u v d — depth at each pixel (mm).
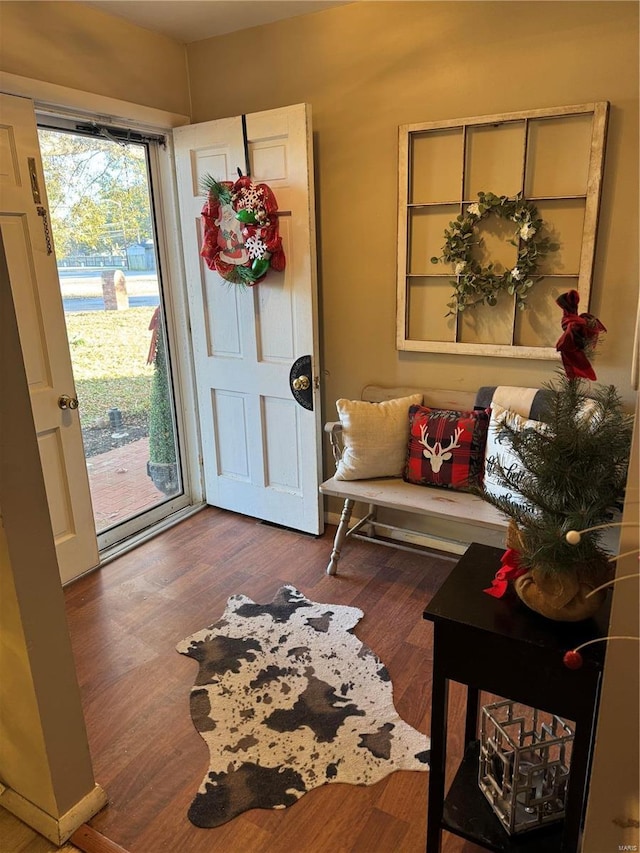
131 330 3072
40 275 2424
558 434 1150
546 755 1278
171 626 2377
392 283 2762
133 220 3000
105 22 2594
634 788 968
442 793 1313
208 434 3367
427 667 2111
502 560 1264
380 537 3076
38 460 1379
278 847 1488
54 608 1444
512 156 2355
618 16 2078
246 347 3053
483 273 2496
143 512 3234
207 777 1687
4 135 2238
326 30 2627
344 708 1927
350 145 2705
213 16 2664
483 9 2293
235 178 2840
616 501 1110
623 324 2295
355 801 1606
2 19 2219
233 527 3242
